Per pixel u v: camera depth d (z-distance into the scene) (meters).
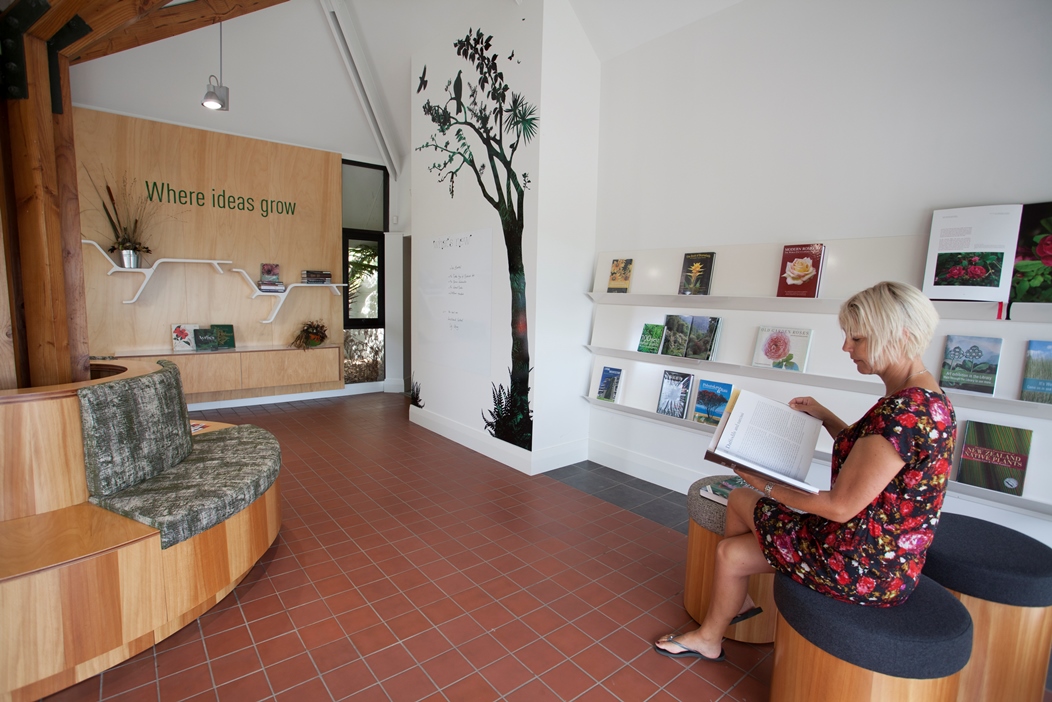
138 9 2.56
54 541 1.91
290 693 1.82
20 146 2.49
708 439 3.59
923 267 2.57
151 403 2.50
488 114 4.23
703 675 1.96
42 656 1.76
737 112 3.30
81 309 2.75
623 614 2.31
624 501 3.58
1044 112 2.23
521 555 2.81
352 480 3.89
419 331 5.33
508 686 1.87
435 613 2.29
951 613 1.48
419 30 4.89
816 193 2.97
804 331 3.00
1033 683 1.69
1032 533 2.33
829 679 1.48
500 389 4.31
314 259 6.40
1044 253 2.21
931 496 1.43
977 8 2.39
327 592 2.44
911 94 2.60
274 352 5.93
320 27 5.30
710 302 3.46
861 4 2.75
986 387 2.36
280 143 6.05
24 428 2.09
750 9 3.20
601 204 4.16
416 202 5.21
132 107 5.19
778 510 1.76
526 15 3.82
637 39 3.80
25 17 2.40
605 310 4.11
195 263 5.66
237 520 2.40
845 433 1.59
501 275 4.21
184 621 2.17
